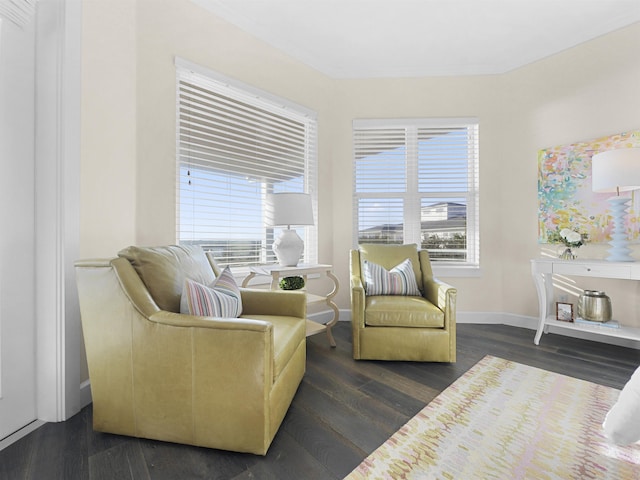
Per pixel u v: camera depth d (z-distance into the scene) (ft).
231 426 4.07
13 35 4.60
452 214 11.23
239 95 8.84
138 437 4.41
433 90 11.05
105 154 5.84
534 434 4.58
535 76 10.07
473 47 9.98
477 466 3.92
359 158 11.50
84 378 5.40
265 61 9.36
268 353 4.08
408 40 9.66
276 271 7.61
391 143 11.39
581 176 9.07
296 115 10.37
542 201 9.81
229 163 8.79
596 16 8.54
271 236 9.85
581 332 9.19
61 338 4.88
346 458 4.06
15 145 4.64
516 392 5.87
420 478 3.72
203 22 7.97
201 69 7.84
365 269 8.87
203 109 8.41
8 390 4.52
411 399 5.62
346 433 4.60
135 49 6.61
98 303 4.41
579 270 7.91
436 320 7.27
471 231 11.15
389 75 11.13
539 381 6.34
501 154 10.73
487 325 10.53
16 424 4.62
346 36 9.50
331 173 11.29
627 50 8.41
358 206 11.44
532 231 10.11
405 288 8.54
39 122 4.93
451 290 7.26
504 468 3.88
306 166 10.71
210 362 4.07
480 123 10.88
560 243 9.46
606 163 7.41
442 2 8.12
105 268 4.38
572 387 6.07
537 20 8.73
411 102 11.12
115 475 3.73
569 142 9.38
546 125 9.83
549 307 9.42
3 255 4.47
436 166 11.27
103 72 5.80
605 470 3.85
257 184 9.48
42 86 4.93
